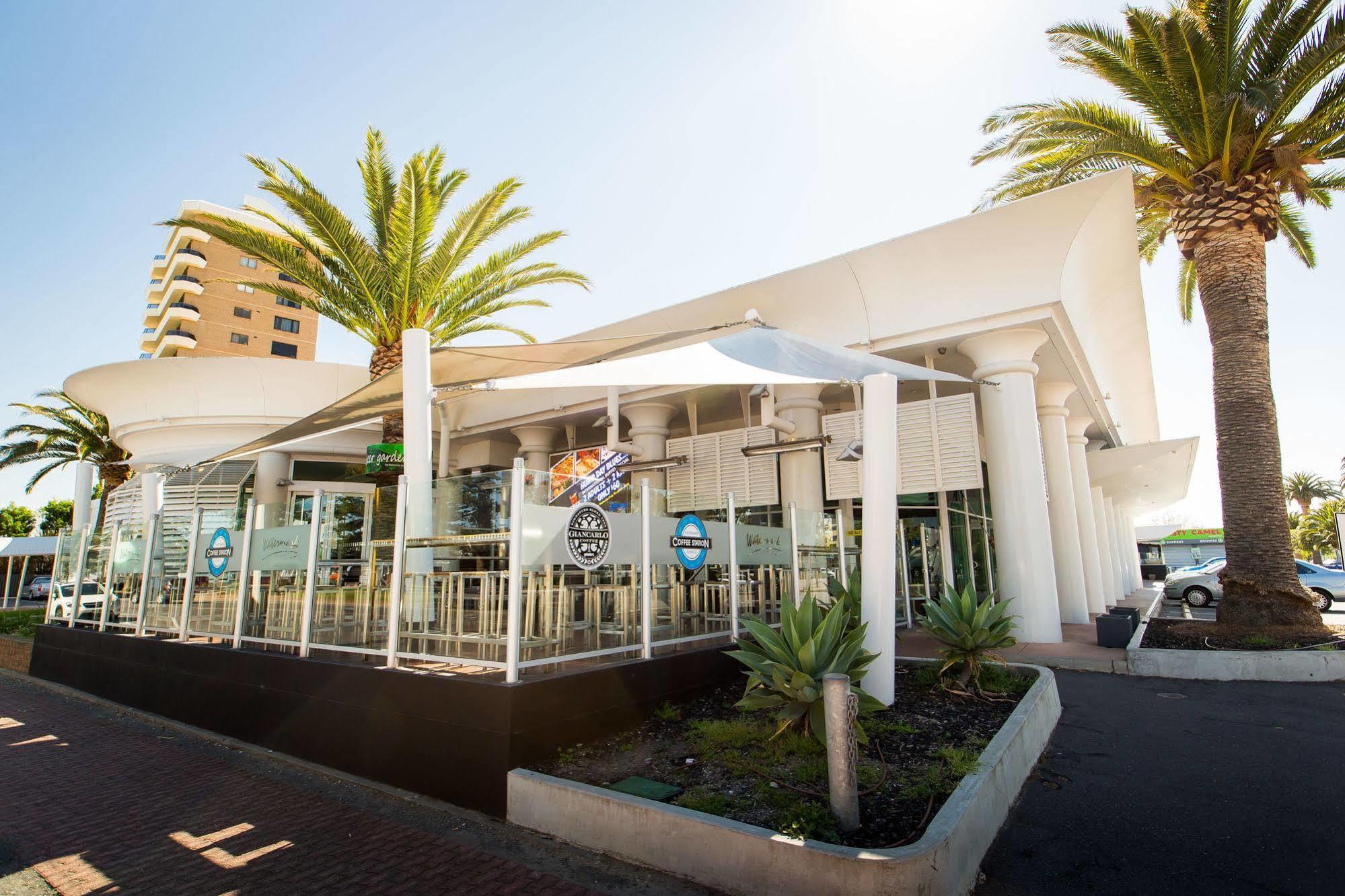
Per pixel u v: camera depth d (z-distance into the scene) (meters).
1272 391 11.09
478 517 5.79
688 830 3.89
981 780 4.29
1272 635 9.82
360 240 12.99
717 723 5.87
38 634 11.71
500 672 5.67
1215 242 11.51
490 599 5.94
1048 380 14.82
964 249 11.07
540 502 5.70
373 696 5.84
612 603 7.32
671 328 14.16
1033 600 11.05
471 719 5.11
